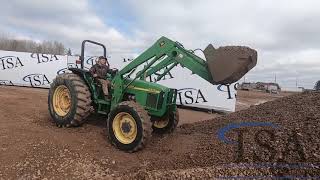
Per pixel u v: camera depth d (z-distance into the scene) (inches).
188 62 281.1
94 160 243.8
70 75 324.8
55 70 805.9
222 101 584.1
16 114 362.9
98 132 309.4
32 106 434.3
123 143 269.6
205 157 240.5
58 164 232.1
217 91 586.9
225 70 257.0
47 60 805.2
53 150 250.5
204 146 260.2
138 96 302.4
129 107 268.7
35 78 804.0
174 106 316.5
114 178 214.7
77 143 272.5
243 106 786.2
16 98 509.4
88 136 295.7
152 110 294.5
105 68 329.1
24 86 805.2
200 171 210.8
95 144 277.3
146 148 275.0
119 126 276.5
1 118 334.6
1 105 414.6
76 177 217.0
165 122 320.5
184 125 357.7
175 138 299.0
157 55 295.9
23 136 272.2
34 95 581.9
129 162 247.0
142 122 262.8
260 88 2237.9
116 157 254.2
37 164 229.1
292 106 312.7
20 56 806.5
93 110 324.8
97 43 344.5
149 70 311.7
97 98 320.2
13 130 288.7
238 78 261.3
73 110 311.9
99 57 327.9
